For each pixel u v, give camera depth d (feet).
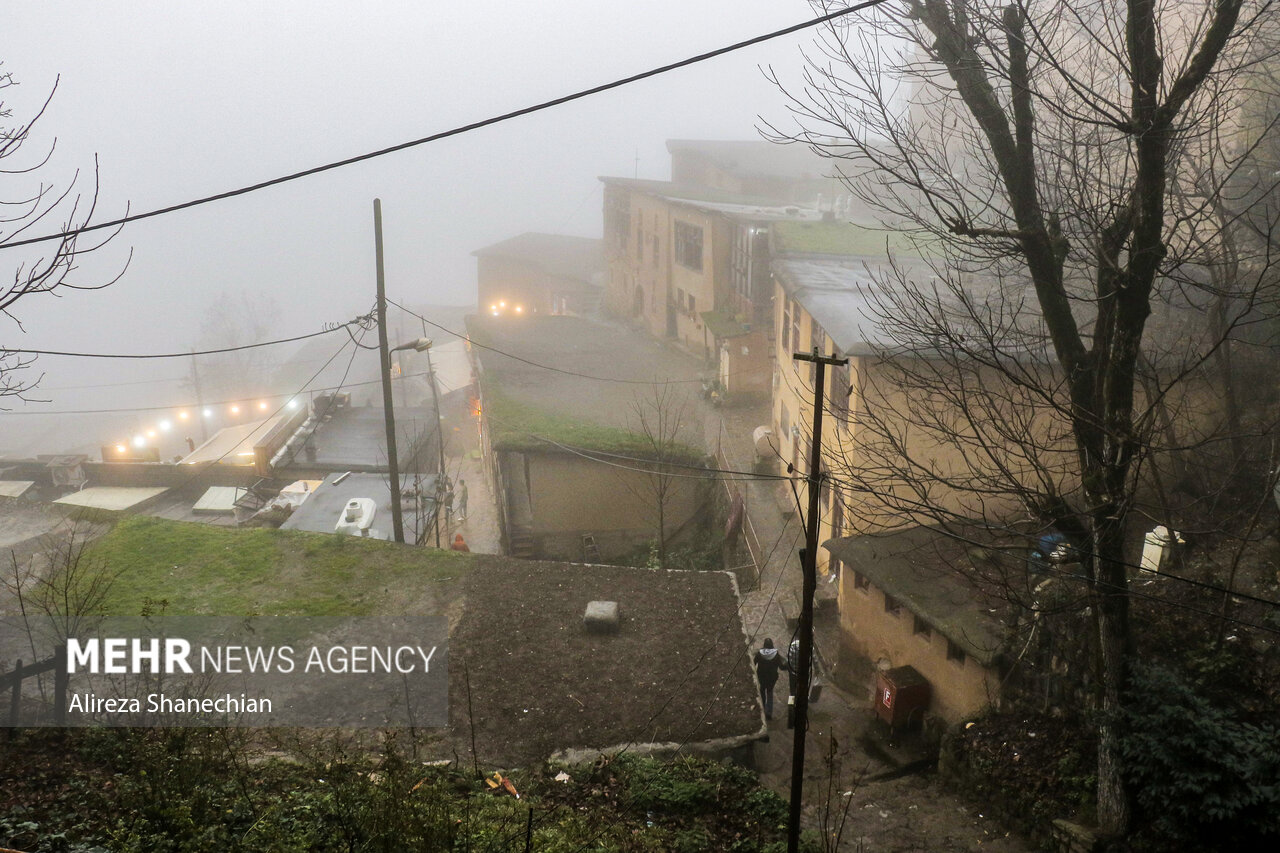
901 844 36.29
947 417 51.72
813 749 45.85
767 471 86.58
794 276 72.33
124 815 25.90
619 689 42.65
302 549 54.75
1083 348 32.50
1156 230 28.14
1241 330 52.90
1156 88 27.43
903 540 51.47
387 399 62.80
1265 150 50.65
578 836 29.45
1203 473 48.70
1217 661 36.78
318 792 29.37
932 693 46.78
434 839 24.67
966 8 29.45
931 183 38.96
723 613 49.34
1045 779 37.37
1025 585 42.24
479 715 40.34
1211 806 29.84
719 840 32.91
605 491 80.02
